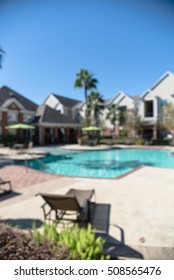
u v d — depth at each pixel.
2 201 7.52
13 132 33.50
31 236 3.59
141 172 12.98
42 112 37.31
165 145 33.22
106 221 5.93
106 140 36.84
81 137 37.94
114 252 4.46
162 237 5.05
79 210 5.53
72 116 48.12
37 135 36.06
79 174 15.04
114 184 9.91
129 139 35.97
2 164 16.17
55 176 11.65
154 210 6.69
